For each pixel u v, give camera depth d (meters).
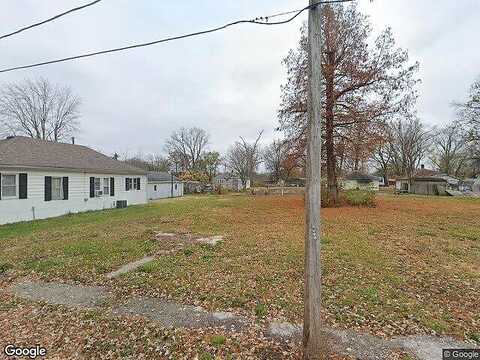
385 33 14.54
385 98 14.70
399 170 49.81
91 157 18.91
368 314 3.79
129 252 7.06
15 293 4.77
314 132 2.82
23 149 14.57
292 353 2.98
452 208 16.42
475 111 24.36
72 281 5.27
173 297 4.47
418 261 6.11
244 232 9.52
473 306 4.05
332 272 5.41
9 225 11.66
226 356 2.98
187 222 11.89
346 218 12.34
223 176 57.34
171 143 60.31
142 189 22.58
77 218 13.55
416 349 3.02
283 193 35.34
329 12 14.96
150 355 3.05
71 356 3.08
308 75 2.87
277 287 4.75
